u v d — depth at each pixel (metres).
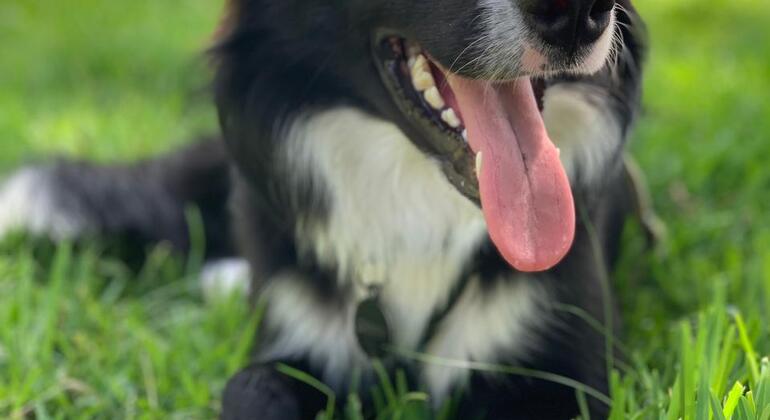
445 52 0.88
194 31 1.93
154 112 1.56
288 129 0.96
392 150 0.95
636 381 0.95
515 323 0.95
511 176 0.88
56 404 0.98
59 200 1.21
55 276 1.08
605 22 0.85
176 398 0.97
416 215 0.95
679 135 1.36
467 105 0.90
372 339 0.96
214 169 1.21
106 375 1.00
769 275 1.03
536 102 0.92
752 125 1.36
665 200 1.25
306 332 0.97
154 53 1.78
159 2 2.15
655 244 1.16
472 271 0.95
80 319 1.08
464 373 0.95
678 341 0.98
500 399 0.95
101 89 1.70
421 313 0.96
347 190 0.96
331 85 0.95
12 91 1.67
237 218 1.04
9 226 1.21
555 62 0.86
